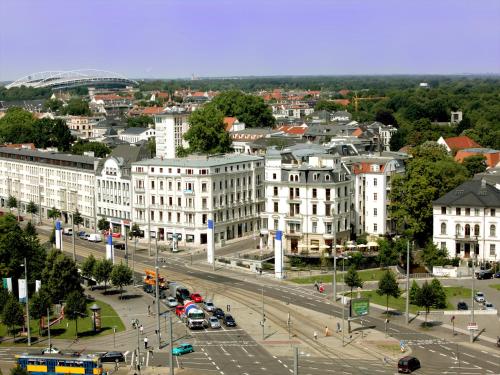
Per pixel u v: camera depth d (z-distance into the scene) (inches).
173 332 6855.3
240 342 6515.8
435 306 7170.3
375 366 5831.7
